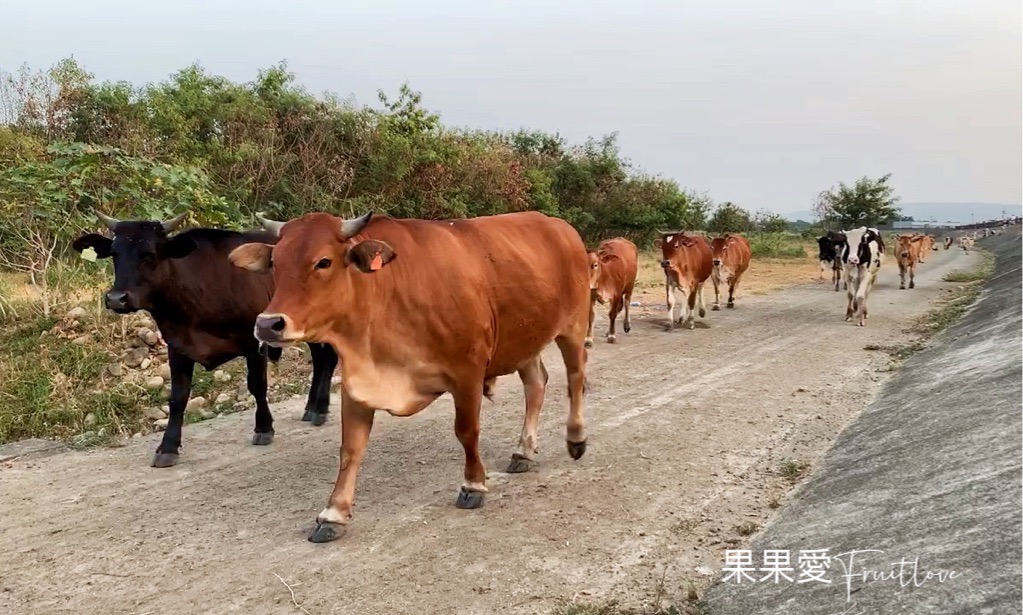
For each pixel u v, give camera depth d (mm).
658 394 8758
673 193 33625
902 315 15508
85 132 15266
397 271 4746
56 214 10430
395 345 4781
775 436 7113
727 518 5254
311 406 7664
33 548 4871
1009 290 15469
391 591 4258
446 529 5070
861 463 5801
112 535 5059
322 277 4379
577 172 30719
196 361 6723
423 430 7363
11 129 14164
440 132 21406
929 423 6258
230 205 12359
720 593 4164
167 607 4129
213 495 5762
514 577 4406
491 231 5547
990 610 3166
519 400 8531
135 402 7938
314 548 4820
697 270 13688
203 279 6465
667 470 6199
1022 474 4418
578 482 5926
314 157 17297
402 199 19109
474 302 4996
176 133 15391
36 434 7297
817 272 28031
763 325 14164
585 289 6316
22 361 8477
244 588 4320
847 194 52656
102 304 9664
